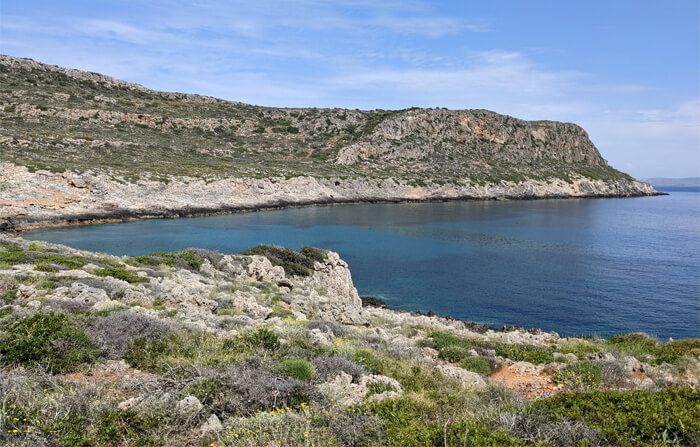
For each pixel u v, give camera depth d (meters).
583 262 52.62
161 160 101.56
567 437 6.45
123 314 11.57
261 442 6.04
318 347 11.43
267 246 37.72
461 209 113.81
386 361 11.48
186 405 6.93
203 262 28.86
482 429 6.70
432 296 39.34
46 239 55.41
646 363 13.48
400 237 69.19
